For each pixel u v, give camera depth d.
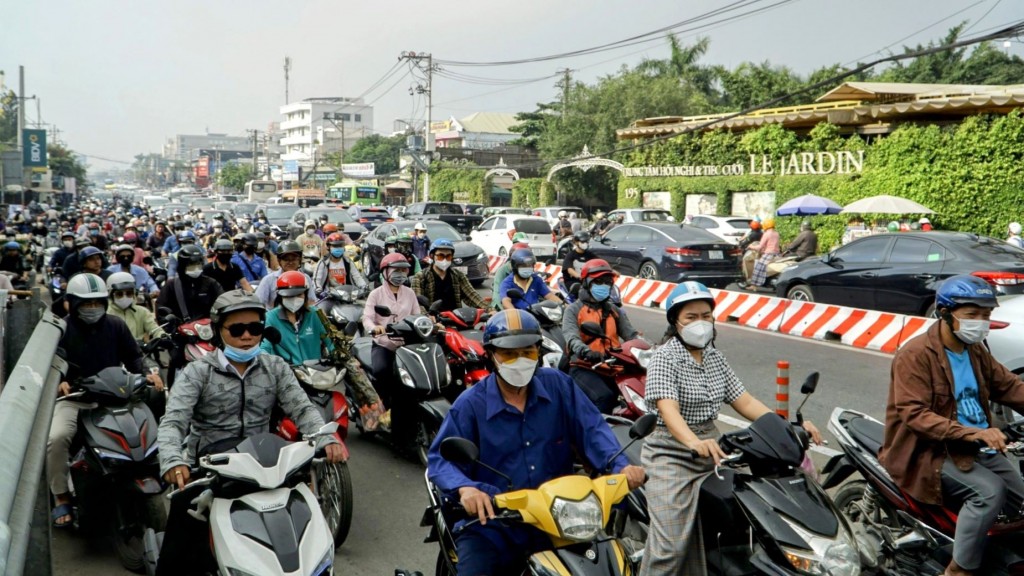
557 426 3.95
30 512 3.20
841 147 26.59
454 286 9.62
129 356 6.57
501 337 3.67
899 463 4.71
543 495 3.45
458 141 92.38
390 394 7.95
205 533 4.36
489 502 3.51
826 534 3.85
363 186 58.19
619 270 20.38
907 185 24.39
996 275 12.20
